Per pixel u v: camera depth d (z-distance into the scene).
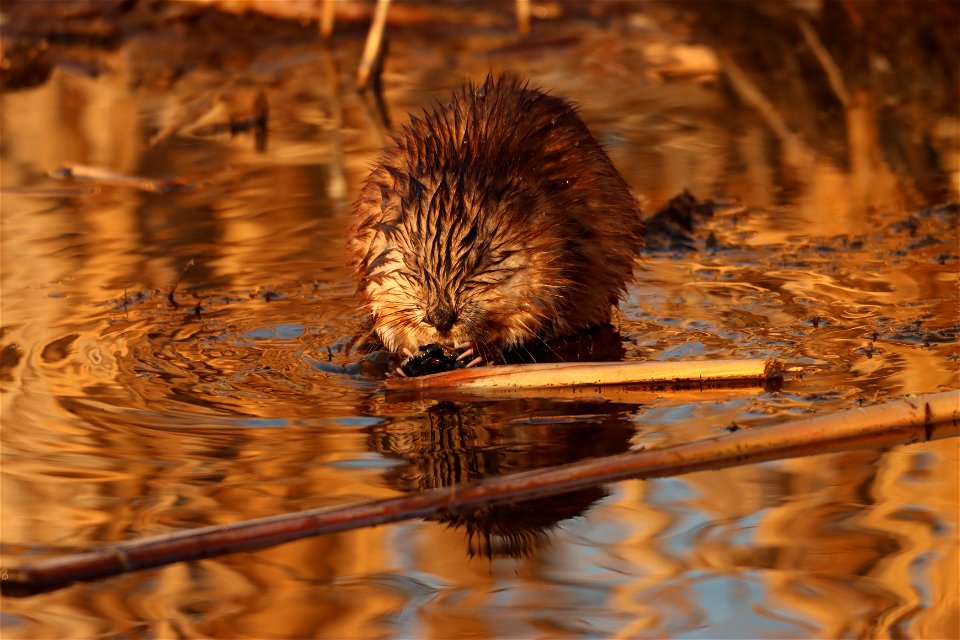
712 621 6.55
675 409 9.28
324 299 12.02
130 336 11.03
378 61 22.31
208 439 8.84
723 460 8.36
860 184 15.77
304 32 25.16
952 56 22.30
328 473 8.30
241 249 13.62
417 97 20.81
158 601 6.81
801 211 14.81
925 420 8.73
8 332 11.10
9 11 25.45
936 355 10.12
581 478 8.03
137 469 8.35
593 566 7.12
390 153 11.80
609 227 11.22
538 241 10.45
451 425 9.07
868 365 9.95
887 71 21.72
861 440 8.62
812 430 8.54
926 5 23.48
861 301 11.61
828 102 20.11
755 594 6.79
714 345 10.60
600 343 10.85
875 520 7.51
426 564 7.18
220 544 7.32
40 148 18.17
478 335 10.39
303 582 6.99
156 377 10.08
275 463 8.44
